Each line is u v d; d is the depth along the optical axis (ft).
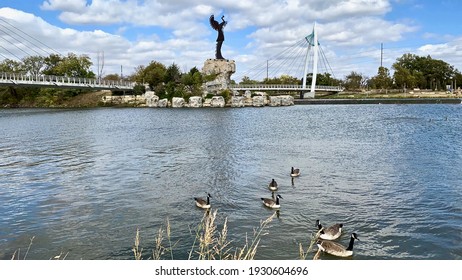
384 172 96.68
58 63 514.27
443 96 593.01
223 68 517.55
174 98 447.42
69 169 103.71
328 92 651.25
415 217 64.49
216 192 80.59
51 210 69.51
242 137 170.50
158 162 113.19
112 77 615.16
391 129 198.08
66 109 410.52
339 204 71.51
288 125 224.33
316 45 580.30
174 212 68.08
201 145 147.23
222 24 526.98
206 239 32.22
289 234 57.57
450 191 79.15
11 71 499.10
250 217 65.00
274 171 99.45
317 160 113.80
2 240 56.44
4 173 99.09
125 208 70.44
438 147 135.64
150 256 50.72
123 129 207.21
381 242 55.01
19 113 344.69
